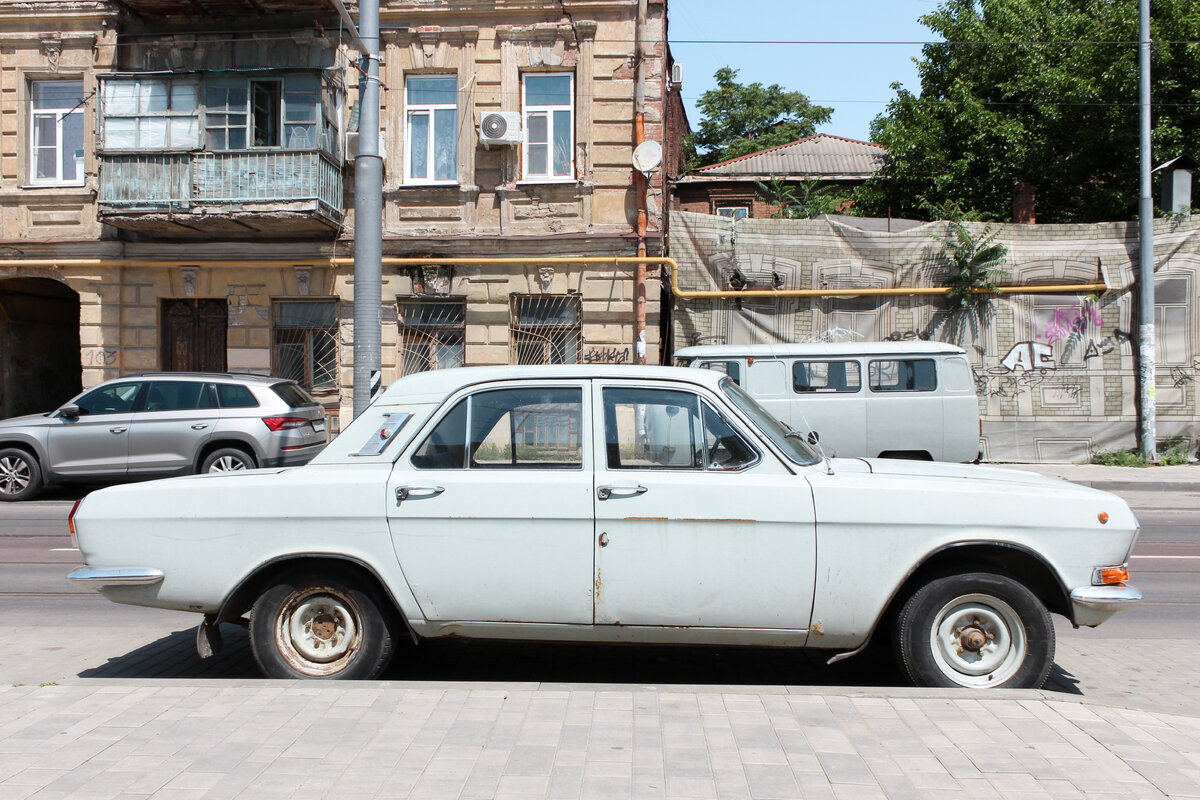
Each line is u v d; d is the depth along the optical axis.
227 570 4.46
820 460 4.68
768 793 3.01
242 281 17.02
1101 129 18.39
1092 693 4.83
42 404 19.31
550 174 16.84
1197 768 3.21
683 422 4.46
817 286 16.25
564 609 4.34
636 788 3.05
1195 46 16.91
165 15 16.98
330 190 16.31
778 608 4.28
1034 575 4.46
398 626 4.52
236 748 3.37
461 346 16.98
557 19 16.53
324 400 17.05
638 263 16.27
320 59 16.58
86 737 3.47
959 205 19.80
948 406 12.00
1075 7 20.44
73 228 17.11
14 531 10.22
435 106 16.97
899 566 4.25
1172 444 15.77
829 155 27.77
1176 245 15.69
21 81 17.09
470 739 3.44
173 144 16.05
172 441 12.07
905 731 3.53
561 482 4.34
